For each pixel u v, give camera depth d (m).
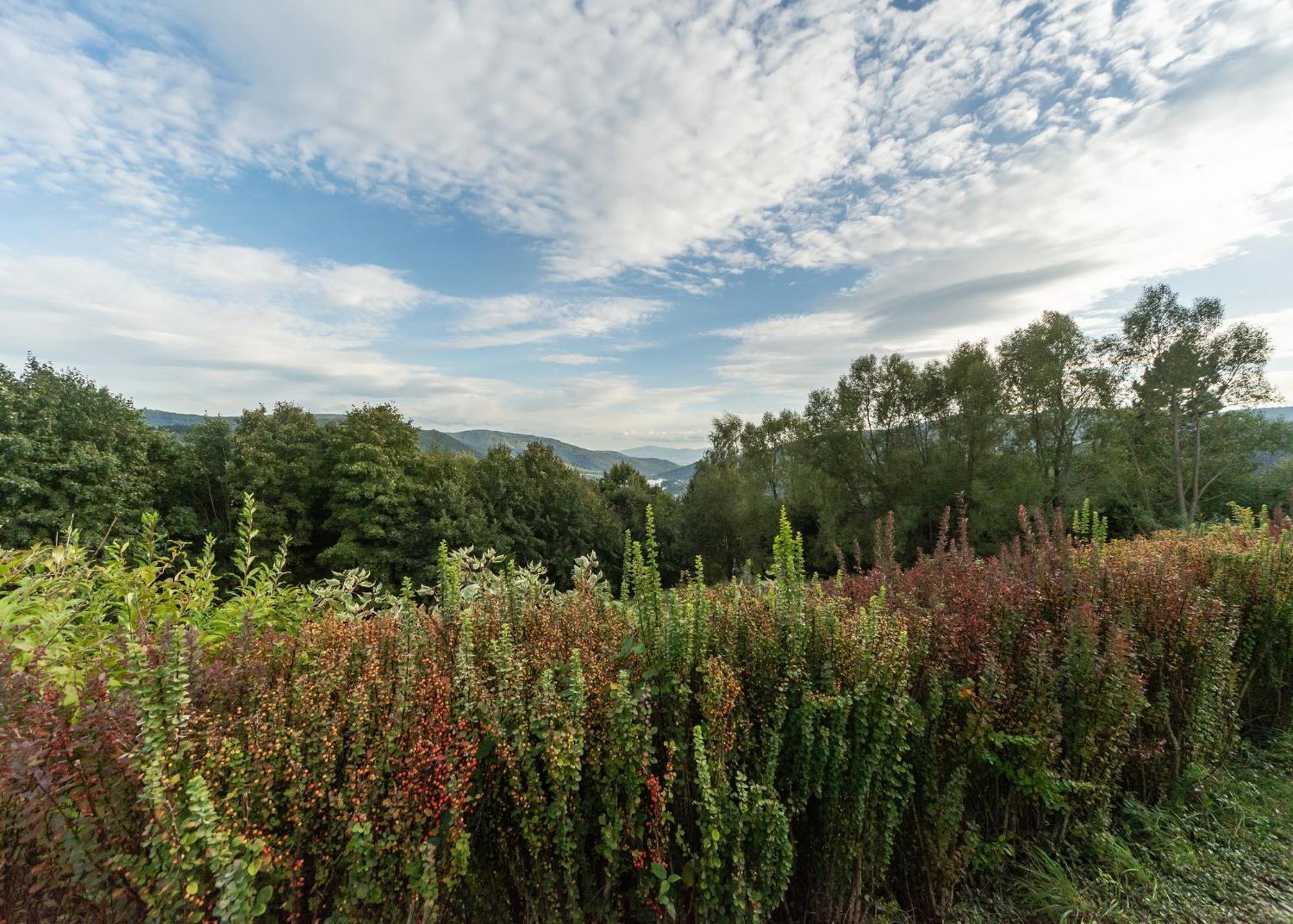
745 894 1.80
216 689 1.59
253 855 1.27
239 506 26.39
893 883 2.33
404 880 1.46
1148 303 28.70
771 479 36.16
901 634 2.21
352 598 3.28
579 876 1.74
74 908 1.34
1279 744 3.68
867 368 29.75
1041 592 3.20
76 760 1.32
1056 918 2.27
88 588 2.37
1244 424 28.89
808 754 2.00
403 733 1.51
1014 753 2.41
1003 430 26.12
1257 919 2.25
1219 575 3.84
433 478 31.45
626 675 1.76
